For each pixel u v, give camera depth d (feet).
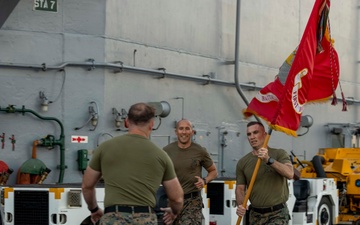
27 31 50.80
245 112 34.27
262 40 69.62
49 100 51.26
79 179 52.42
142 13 56.49
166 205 37.65
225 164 64.90
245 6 67.41
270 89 33.42
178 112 59.93
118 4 54.49
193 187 34.06
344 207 55.72
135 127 22.43
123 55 54.80
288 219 30.12
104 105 53.36
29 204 35.35
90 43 52.90
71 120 52.08
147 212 21.84
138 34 56.13
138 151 22.02
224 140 64.59
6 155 49.67
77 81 52.39
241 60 66.74
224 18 65.10
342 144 78.23
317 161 55.83
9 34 50.21
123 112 54.49
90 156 52.65
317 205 49.34
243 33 67.10
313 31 31.45
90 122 52.70
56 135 51.55
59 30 51.90
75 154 52.21
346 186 55.62
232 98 65.92
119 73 54.49
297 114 31.14
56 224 34.73
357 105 85.20
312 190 49.49
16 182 49.70
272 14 71.05
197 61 61.93
